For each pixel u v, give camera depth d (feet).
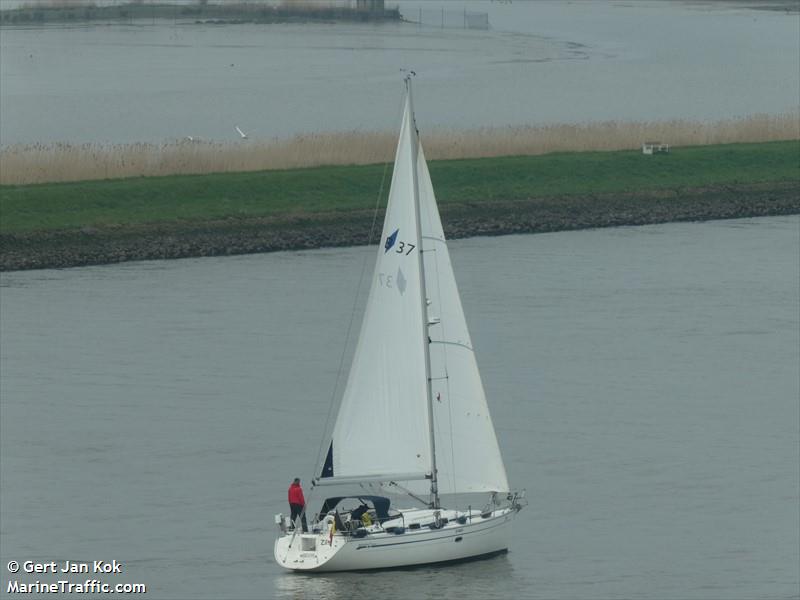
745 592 652.89
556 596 648.38
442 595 648.38
